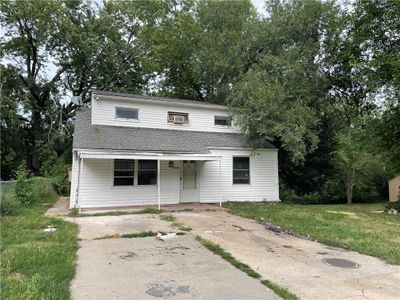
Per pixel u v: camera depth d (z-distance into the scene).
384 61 13.08
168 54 25.97
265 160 16.19
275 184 16.30
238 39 21.19
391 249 6.37
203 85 26.00
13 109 23.48
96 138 12.37
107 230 7.89
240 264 5.24
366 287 4.40
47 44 25.44
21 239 6.61
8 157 27.33
